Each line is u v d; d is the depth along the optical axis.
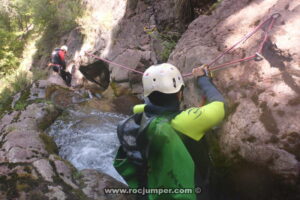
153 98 1.55
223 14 3.62
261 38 2.78
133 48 6.73
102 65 7.69
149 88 1.54
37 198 2.59
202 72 1.81
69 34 9.50
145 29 6.75
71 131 4.54
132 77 6.35
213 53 3.11
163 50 6.08
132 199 2.77
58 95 5.71
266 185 2.07
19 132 3.57
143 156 1.53
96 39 8.14
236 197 2.29
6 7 12.12
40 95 5.53
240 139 2.21
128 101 5.91
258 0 3.38
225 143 2.33
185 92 3.12
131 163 1.63
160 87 1.52
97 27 8.34
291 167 1.91
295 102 2.11
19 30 12.30
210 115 1.51
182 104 3.16
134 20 7.21
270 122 2.11
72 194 2.71
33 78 8.77
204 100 1.77
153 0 6.95
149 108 1.56
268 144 2.04
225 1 3.79
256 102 2.29
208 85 1.71
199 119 1.50
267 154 2.02
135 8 7.34
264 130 2.10
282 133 2.01
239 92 2.48
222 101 1.60
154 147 1.46
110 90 6.54
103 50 7.58
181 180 1.44
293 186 1.92
